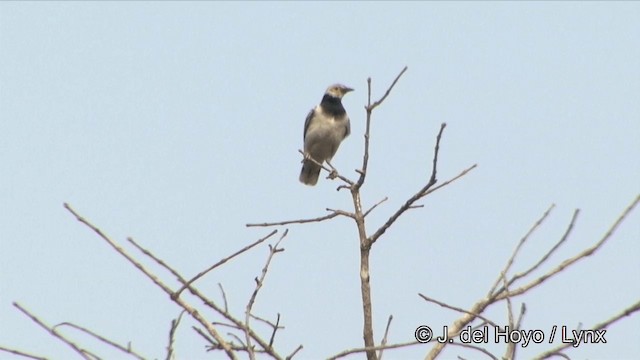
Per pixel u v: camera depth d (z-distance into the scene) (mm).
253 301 9680
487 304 10281
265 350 10094
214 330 9852
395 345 9188
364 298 11453
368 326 11266
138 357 8820
